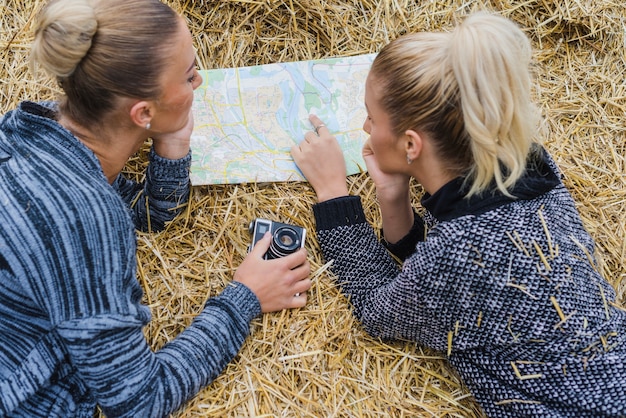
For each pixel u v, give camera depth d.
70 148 1.05
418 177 1.22
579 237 1.25
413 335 1.29
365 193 1.50
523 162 1.10
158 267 1.39
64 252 0.98
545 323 1.14
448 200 1.15
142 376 1.08
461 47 1.03
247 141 1.49
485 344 1.20
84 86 1.02
